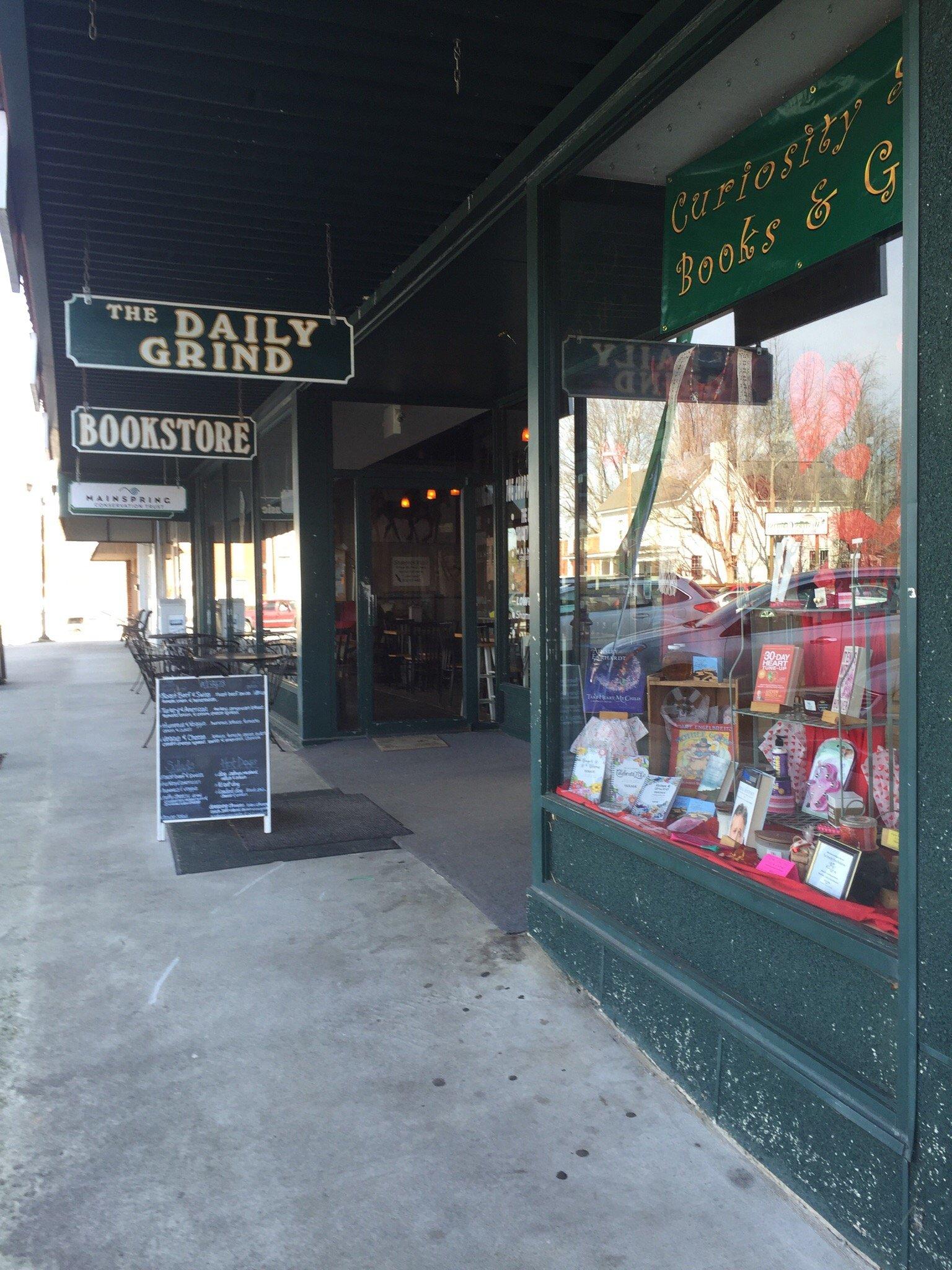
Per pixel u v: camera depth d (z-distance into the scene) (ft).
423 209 14.40
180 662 31.24
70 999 11.02
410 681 27.35
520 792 20.48
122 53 10.53
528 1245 7.08
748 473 10.83
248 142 12.23
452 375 23.59
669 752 11.07
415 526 27.25
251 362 14.06
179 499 34.09
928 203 6.35
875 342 9.31
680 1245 7.08
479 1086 9.16
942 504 6.27
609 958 10.38
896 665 8.27
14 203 13.46
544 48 10.43
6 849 17.08
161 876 15.38
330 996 11.03
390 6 9.86
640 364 12.07
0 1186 7.77
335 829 17.71
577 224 12.07
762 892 8.20
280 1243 7.11
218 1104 8.90
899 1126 6.61
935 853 6.35
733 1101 8.33
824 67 9.23
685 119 10.42
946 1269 6.29
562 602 12.16
